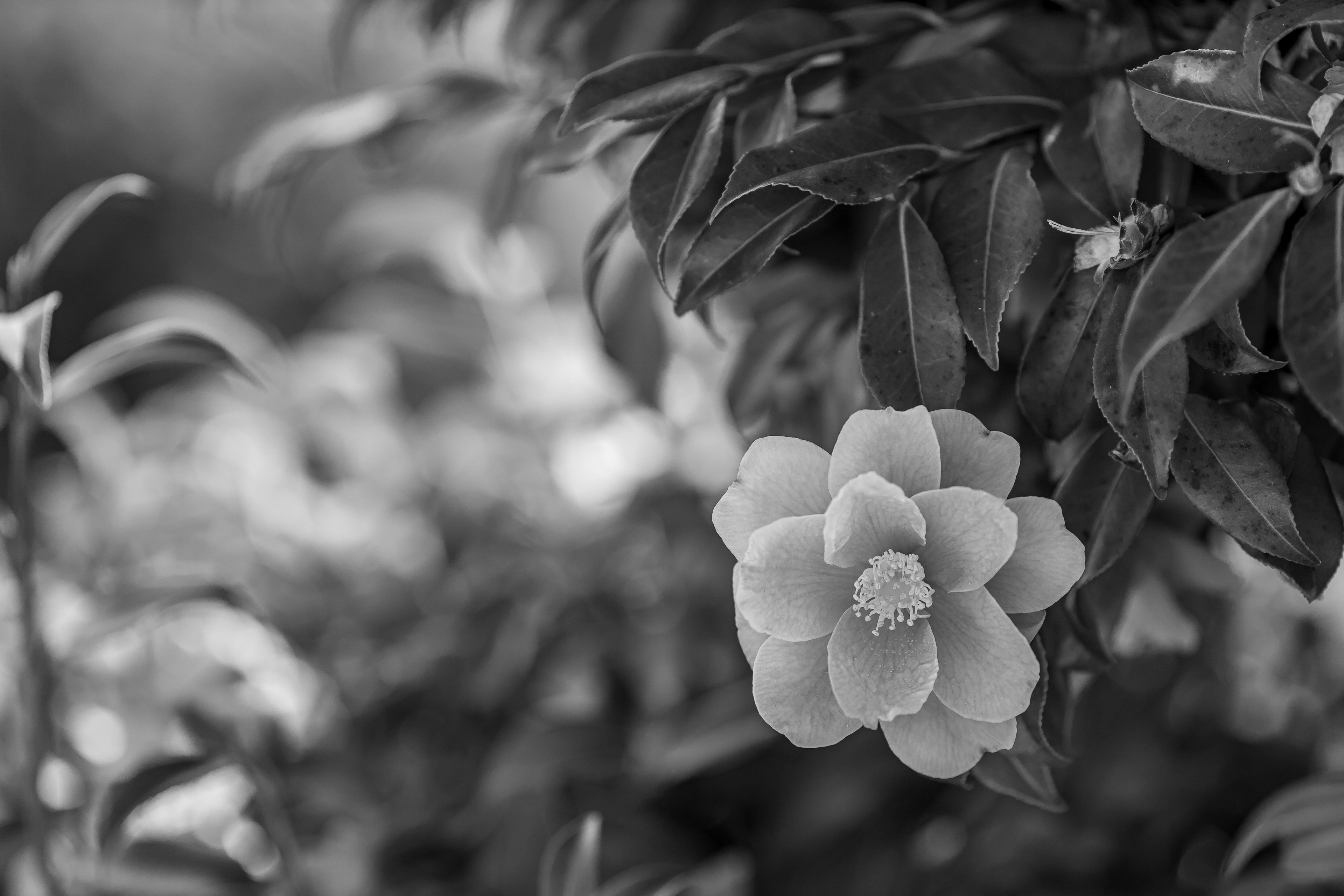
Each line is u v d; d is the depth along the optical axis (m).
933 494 0.69
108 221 3.63
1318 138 0.69
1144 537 0.85
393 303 1.50
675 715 1.08
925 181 0.76
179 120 3.79
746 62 0.79
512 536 1.29
